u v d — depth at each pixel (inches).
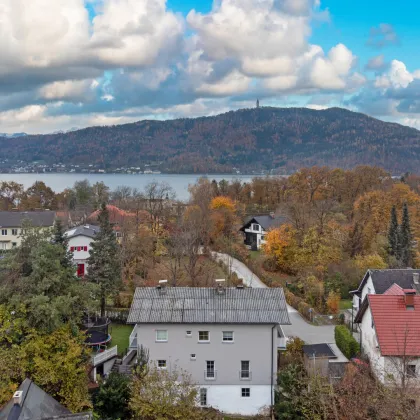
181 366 1627.7
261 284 2906.0
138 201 4148.6
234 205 4530.0
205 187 4606.3
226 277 2923.2
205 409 1577.3
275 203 5098.4
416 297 1581.0
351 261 2918.3
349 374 1400.1
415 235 3292.3
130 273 2822.3
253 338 1624.0
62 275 1537.9
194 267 2751.0
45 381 1365.7
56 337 1438.2
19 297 1437.0
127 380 1481.3
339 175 4913.9
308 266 2891.2
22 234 1622.8
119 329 2174.0
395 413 1054.4
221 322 1605.6
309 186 4640.8
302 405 1282.0
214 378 1631.4
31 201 5605.3
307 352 1756.9
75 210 5231.3
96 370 1701.5
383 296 1588.3
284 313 1637.6
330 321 2332.7
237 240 3865.7
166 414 1294.3
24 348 1389.0
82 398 1425.9
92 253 2193.7
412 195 3907.5
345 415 1159.6
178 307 1663.4
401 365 1320.1
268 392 1626.5
